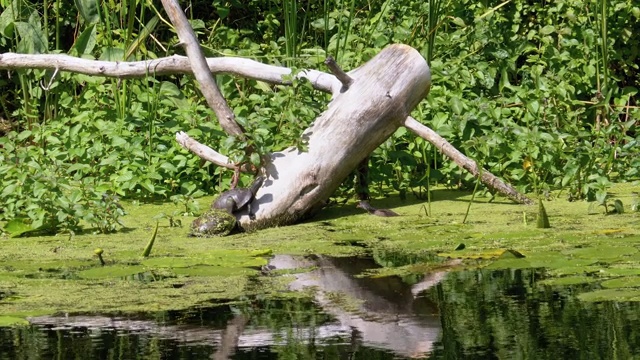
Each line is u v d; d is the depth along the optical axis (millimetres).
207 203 12086
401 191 12219
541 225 10281
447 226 10617
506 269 8695
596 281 8109
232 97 13820
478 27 14055
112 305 7789
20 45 14117
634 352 6211
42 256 9719
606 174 12508
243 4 16531
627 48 15055
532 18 15242
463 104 12539
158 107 13695
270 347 6570
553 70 14188
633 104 15367
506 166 12609
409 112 11219
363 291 8047
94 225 11117
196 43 11492
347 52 13734
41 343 6801
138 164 12297
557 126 13047
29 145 14109
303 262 9188
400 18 14781
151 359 6375
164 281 8562
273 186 10930
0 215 11414
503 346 6441
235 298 7926
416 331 6875
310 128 11109
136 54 13961
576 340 6512
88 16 14461
